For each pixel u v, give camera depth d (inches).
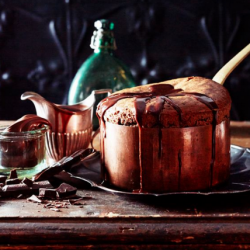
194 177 42.4
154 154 42.0
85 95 58.4
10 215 41.6
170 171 42.1
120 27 90.0
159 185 42.3
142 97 43.0
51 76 92.8
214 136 42.5
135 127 42.3
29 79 93.4
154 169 42.2
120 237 40.5
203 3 87.5
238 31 88.0
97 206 42.6
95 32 59.5
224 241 40.4
